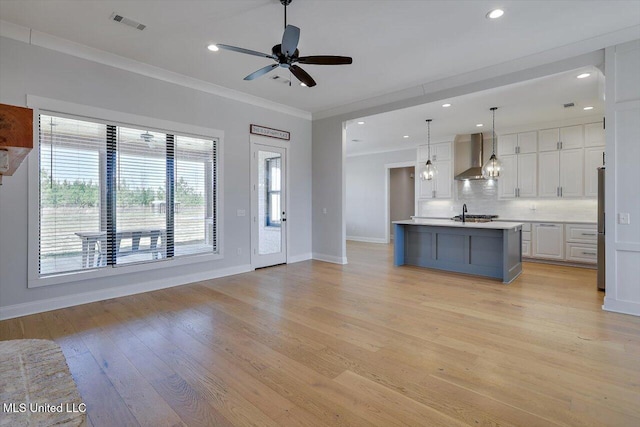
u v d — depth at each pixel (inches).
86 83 144.5
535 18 120.5
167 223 173.5
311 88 194.2
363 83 185.6
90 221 148.2
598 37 133.1
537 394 77.7
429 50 145.7
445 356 96.8
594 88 173.5
